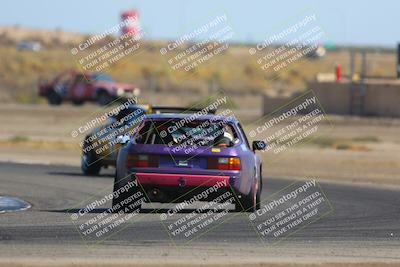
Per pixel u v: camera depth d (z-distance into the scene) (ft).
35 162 345.72
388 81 602.44
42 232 160.86
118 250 142.51
